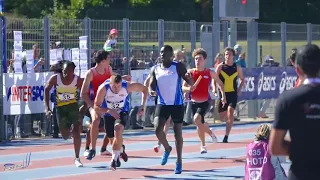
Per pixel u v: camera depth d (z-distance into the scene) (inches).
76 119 1641.2
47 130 2283.5
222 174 1547.7
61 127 1648.6
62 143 2139.5
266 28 2861.7
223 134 2336.4
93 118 1630.2
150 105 2486.5
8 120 2201.0
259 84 2807.6
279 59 2908.5
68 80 1621.6
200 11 5364.2
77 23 2295.8
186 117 2578.7
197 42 2591.0
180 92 1514.5
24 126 2252.7
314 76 700.0
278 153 698.8
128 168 1637.6
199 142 2127.2
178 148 1539.1
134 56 2404.0
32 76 2226.9
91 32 2316.7
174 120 1526.8
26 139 2233.0
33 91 2235.5
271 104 2878.9
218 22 2706.7
